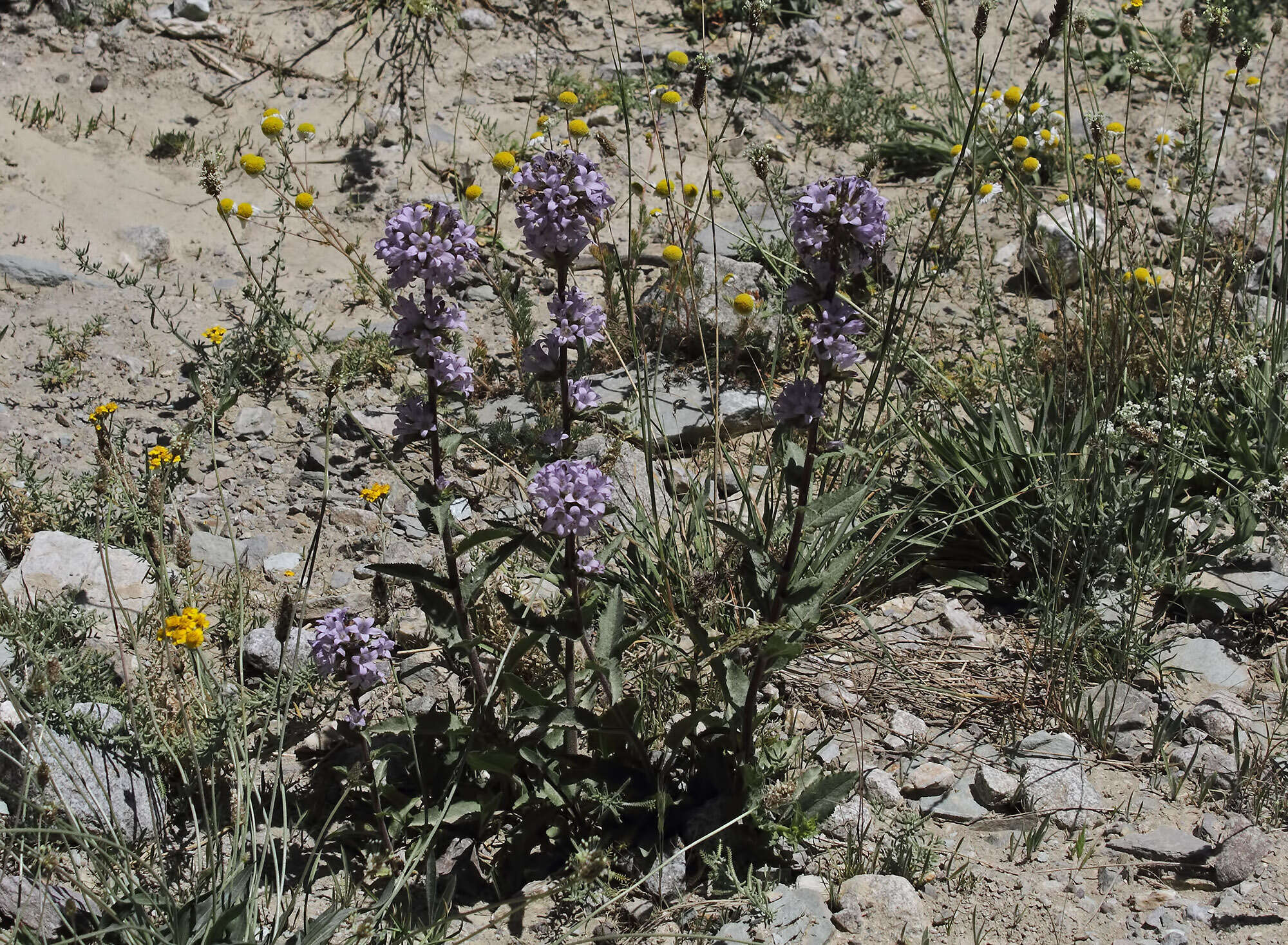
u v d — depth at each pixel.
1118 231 2.35
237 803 1.88
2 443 2.25
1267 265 2.48
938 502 2.24
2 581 2.10
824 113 3.14
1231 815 1.97
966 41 3.46
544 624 1.89
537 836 1.94
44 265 2.42
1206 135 2.93
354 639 1.87
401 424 1.88
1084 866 1.94
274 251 2.50
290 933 1.88
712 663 1.94
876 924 1.89
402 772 1.96
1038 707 2.07
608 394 2.35
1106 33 3.45
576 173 1.85
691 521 2.16
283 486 2.26
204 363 2.37
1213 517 2.22
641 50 2.80
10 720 1.93
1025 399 2.37
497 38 3.17
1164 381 2.36
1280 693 2.08
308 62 2.98
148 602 2.10
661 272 2.56
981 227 2.79
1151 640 2.11
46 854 1.87
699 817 1.93
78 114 2.71
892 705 2.07
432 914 1.86
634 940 1.88
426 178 2.75
